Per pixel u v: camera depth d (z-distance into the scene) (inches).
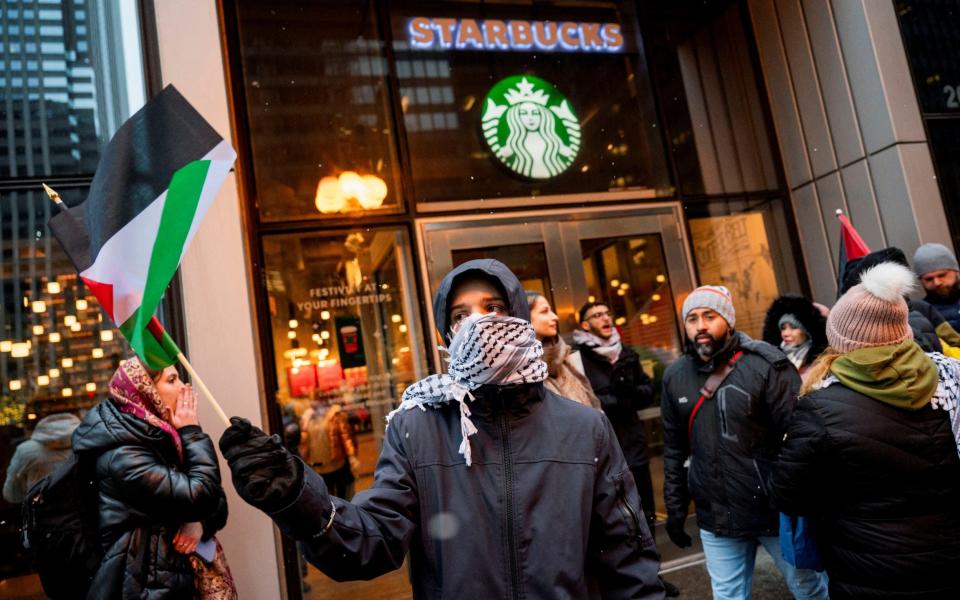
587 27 229.9
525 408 63.8
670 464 128.6
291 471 50.9
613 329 173.3
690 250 223.6
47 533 98.4
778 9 238.4
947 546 81.0
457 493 61.1
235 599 112.1
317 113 196.9
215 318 154.4
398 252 196.5
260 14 196.5
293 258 186.9
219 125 162.6
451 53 213.8
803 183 234.5
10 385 147.0
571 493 60.3
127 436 99.7
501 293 68.5
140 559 97.3
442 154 206.4
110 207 69.6
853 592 86.0
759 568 175.5
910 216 205.2
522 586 58.0
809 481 87.8
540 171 215.8
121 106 159.9
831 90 224.2
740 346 122.7
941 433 82.1
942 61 220.5
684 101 235.0
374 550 55.4
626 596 60.9
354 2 207.0
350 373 184.9
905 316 85.8
